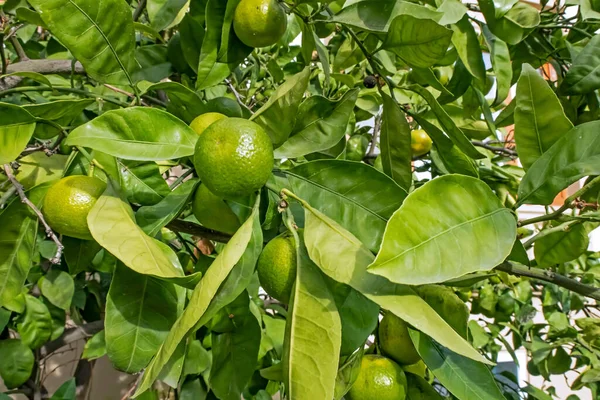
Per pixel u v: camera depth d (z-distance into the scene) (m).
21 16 0.55
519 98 0.47
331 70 0.89
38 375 0.83
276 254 0.42
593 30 0.72
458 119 0.82
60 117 0.46
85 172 0.49
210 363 0.67
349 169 0.46
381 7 0.53
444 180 0.39
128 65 0.47
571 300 1.10
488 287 1.04
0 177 0.52
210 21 0.51
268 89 0.90
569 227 0.49
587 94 0.67
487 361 0.36
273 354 0.80
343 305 0.43
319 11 0.55
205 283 0.37
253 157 0.39
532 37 0.72
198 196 0.45
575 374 1.71
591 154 0.44
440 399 0.47
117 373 1.27
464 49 0.59
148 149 0.42
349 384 0.44
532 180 0.46
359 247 0.39
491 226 0.40
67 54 0.70
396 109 0.56
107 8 0.44
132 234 0.39
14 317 0.77
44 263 0.77
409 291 0.38
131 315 0.44
